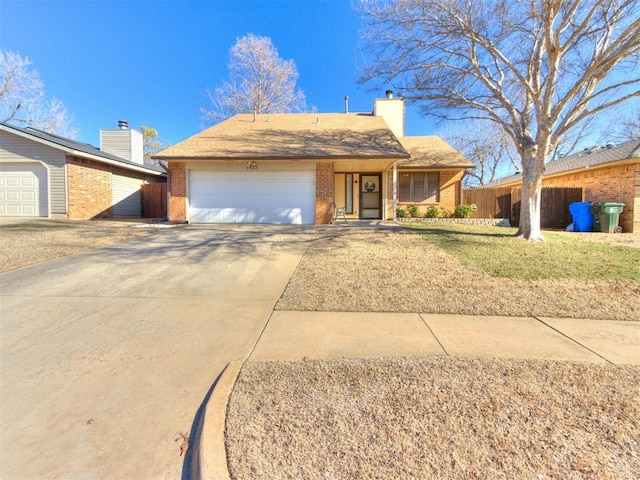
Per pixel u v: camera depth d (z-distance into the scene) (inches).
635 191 521.3
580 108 374.6
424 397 107.3
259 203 544.4
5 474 81.8
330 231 462.6
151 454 88.5
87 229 456.8
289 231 461.4
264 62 1127.0
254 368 127.6
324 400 106.4
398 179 697.6
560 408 101.3
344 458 82.9
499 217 673.0
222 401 106.4
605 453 83.7
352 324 172.9
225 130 635.5
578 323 173.9
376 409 101.7
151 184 774.5
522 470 78.6
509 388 112.1
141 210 780.0
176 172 537.6
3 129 567.8
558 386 113.2
